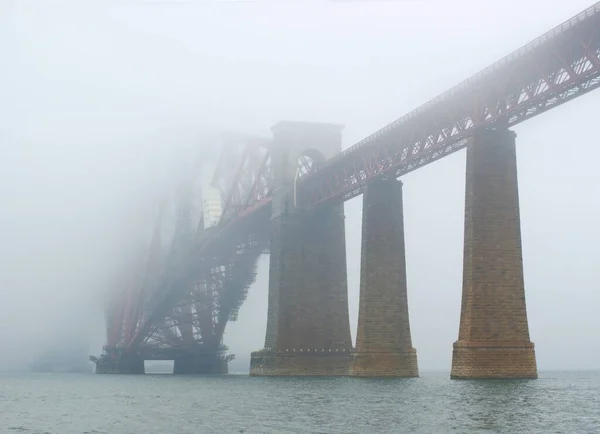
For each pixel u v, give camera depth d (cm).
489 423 5069
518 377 7606
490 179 7906
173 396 8569
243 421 5653
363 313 10175
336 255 12788
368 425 5200
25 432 5328
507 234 7825
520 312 7719
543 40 7238
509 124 7981
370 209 10400
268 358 12419
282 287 12450
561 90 7200
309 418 5725
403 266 10400
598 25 6769
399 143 9900
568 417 5303
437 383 9094
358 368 10094
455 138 8631
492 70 7844
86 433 5216
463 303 7806
